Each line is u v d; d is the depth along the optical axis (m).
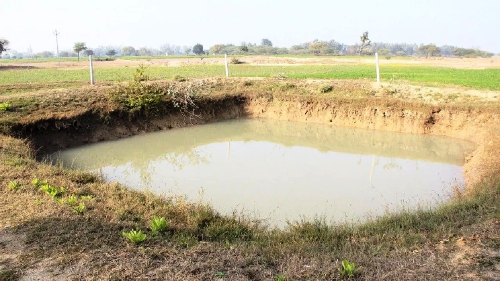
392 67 40.28
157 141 18.80
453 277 5.72
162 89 21.28
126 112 19.08
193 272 5.91
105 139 18.02
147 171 14.40
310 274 5.90
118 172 14.19
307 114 22.19
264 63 50.81
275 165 15.05
